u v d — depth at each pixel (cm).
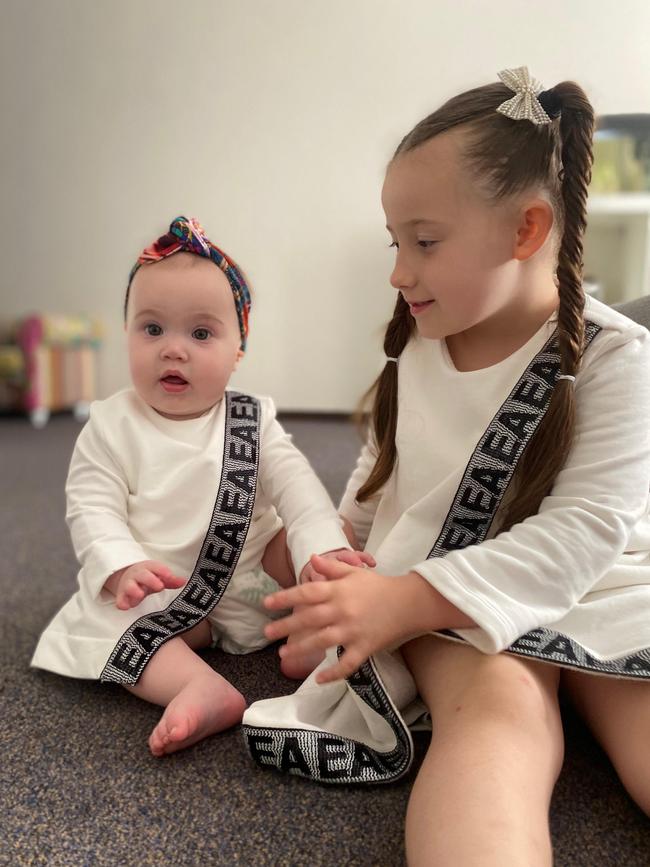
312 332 257
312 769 53
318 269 253
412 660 58
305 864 45
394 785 53
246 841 47
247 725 55
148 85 257
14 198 278
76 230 275
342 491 138
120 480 72
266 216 254
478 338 63
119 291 276
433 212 55
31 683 69
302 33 241
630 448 55
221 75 250
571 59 211
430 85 235
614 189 190
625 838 47
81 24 258
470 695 49
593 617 53
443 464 62
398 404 68
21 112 270
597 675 50
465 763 43
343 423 239
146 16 252
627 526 54
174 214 264
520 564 52
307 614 51
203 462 71
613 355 58
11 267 284
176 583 62
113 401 76
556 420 57
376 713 54
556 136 57
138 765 56
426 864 39
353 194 247
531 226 56
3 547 112
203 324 72
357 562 60
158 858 46
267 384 262
